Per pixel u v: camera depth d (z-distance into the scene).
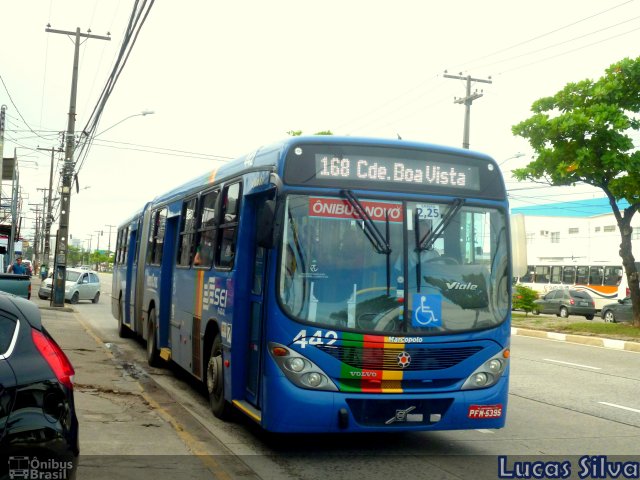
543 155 21.30
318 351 6.51
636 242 51.53
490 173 7.36
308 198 6.78
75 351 13.84
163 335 12.22
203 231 9.71
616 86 20.67
